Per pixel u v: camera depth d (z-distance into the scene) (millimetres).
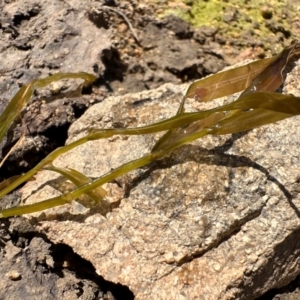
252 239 188
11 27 264
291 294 205
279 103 183
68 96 246
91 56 259
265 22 298
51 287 202
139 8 286
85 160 212
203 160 199
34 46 259
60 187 209
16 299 197
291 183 194
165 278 185
